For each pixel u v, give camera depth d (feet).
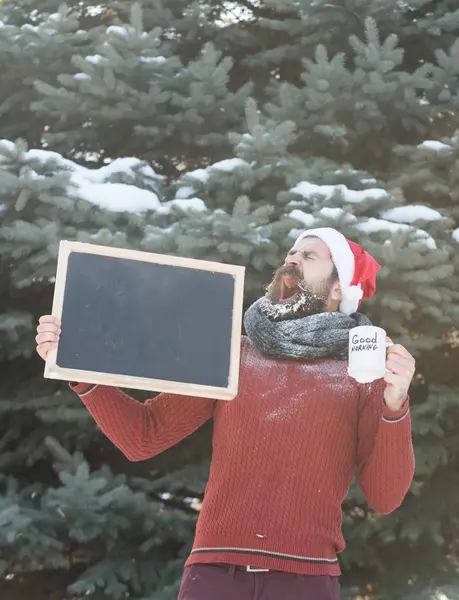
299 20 19.93
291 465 7.37
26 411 18.11
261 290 16.22
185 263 7.54
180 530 16.40
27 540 15.24
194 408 8.06
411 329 17.12
